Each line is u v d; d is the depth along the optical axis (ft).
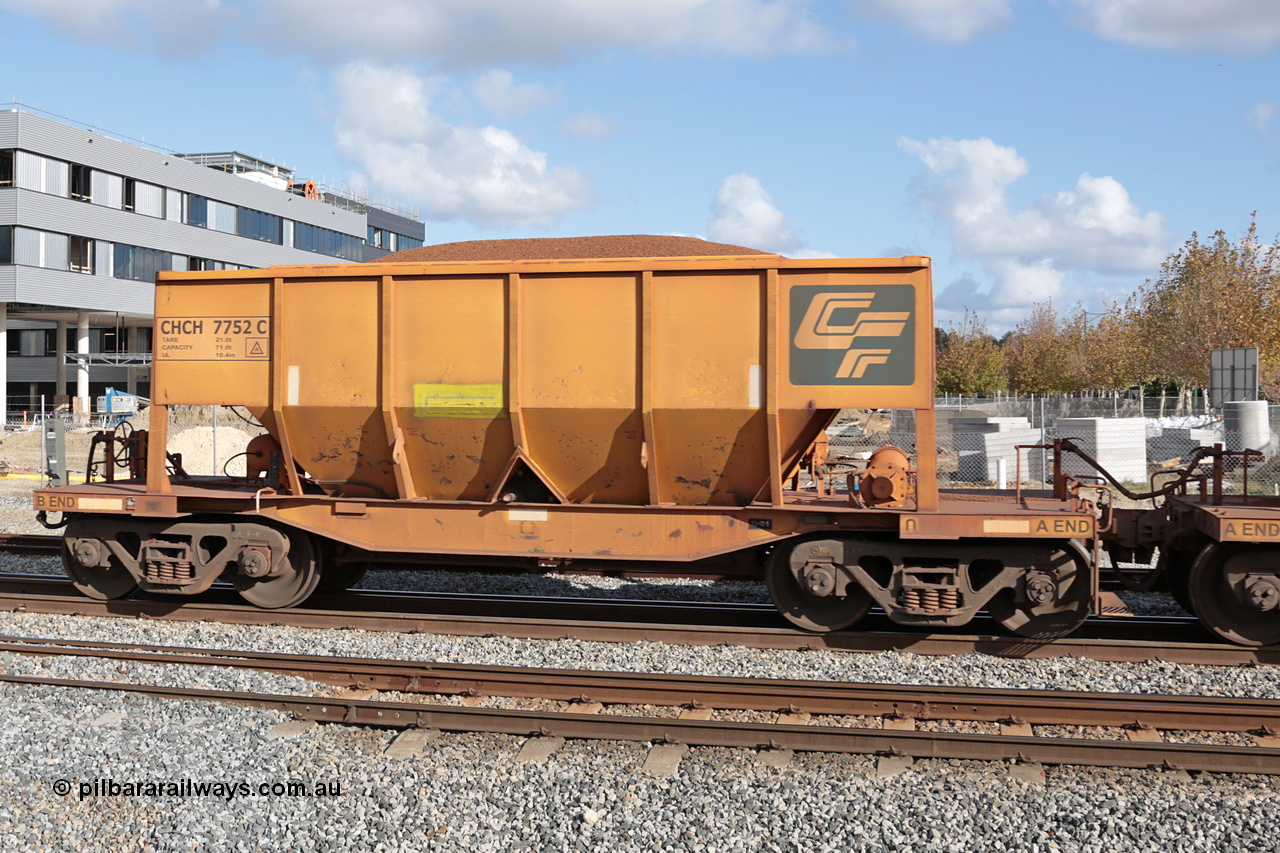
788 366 24.90
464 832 15.70
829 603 26.18
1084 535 23.94
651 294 25.07
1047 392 187.21
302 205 191.31
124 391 182.29
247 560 27.68
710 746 18.86
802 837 15.44
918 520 24.36
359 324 26.96
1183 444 70.69
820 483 27.61
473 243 29.73
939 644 25.31
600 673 21.57
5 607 29.50
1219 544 24.35
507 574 35.55
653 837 15.52
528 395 25.86
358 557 29.27
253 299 27.81
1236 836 15.33
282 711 20.68
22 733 19.52
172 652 24.31
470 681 21.97
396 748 18.79
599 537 26.43
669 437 25.70
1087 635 26.58
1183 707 19.60
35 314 153.69
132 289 153.38
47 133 137.90
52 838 15.62
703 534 25.94
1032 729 19.83
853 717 20.61
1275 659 23.72
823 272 24.68
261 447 29.22
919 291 24.38
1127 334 157.79
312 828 15.90
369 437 27.50
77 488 28.66
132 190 152.66
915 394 24.50
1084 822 15.78
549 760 18.28
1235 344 105.19
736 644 25.84
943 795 16.76
